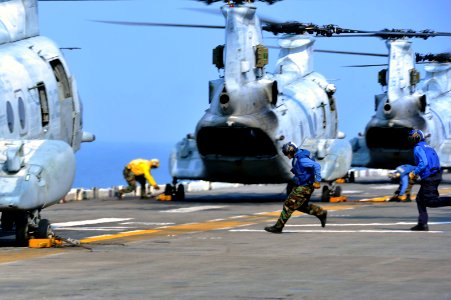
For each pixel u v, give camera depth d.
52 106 39.97
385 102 83.00
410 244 34.72
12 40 39.94
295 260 30.05
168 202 66.06
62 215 53.75
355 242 35.66
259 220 48.59
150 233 41.31
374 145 85.19
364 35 75.81
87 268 28.41
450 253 31.75
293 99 67.56
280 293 23.28
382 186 87.94
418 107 83.69
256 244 35.31
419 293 23.05
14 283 25.33
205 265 28.91
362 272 26.95
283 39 73.50
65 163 36.22
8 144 35.25
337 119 73.88
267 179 63.66
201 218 50.22
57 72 41.38
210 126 60.41
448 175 105.19
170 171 66.56
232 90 59.88
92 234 41.22
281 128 61.97
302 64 72.81
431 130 88.19
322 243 35.38
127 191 73.19
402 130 83.38
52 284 25.05
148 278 26.09
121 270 27.84
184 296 22.97
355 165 87.69
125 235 40.44
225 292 23.52
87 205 63.50
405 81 83.62
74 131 42.59
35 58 39.78
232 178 64.06
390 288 23.88
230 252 32.62
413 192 74.38
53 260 30.61
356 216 49.59
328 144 66.69
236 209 57.34
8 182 34.28
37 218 35.72
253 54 60.97
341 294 23.03
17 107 37.03
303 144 66.69
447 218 46.78
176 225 45.72
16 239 35.69
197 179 66.19
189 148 67.12
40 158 35.12
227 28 60.50
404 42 83.62
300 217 49.06
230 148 61.69
